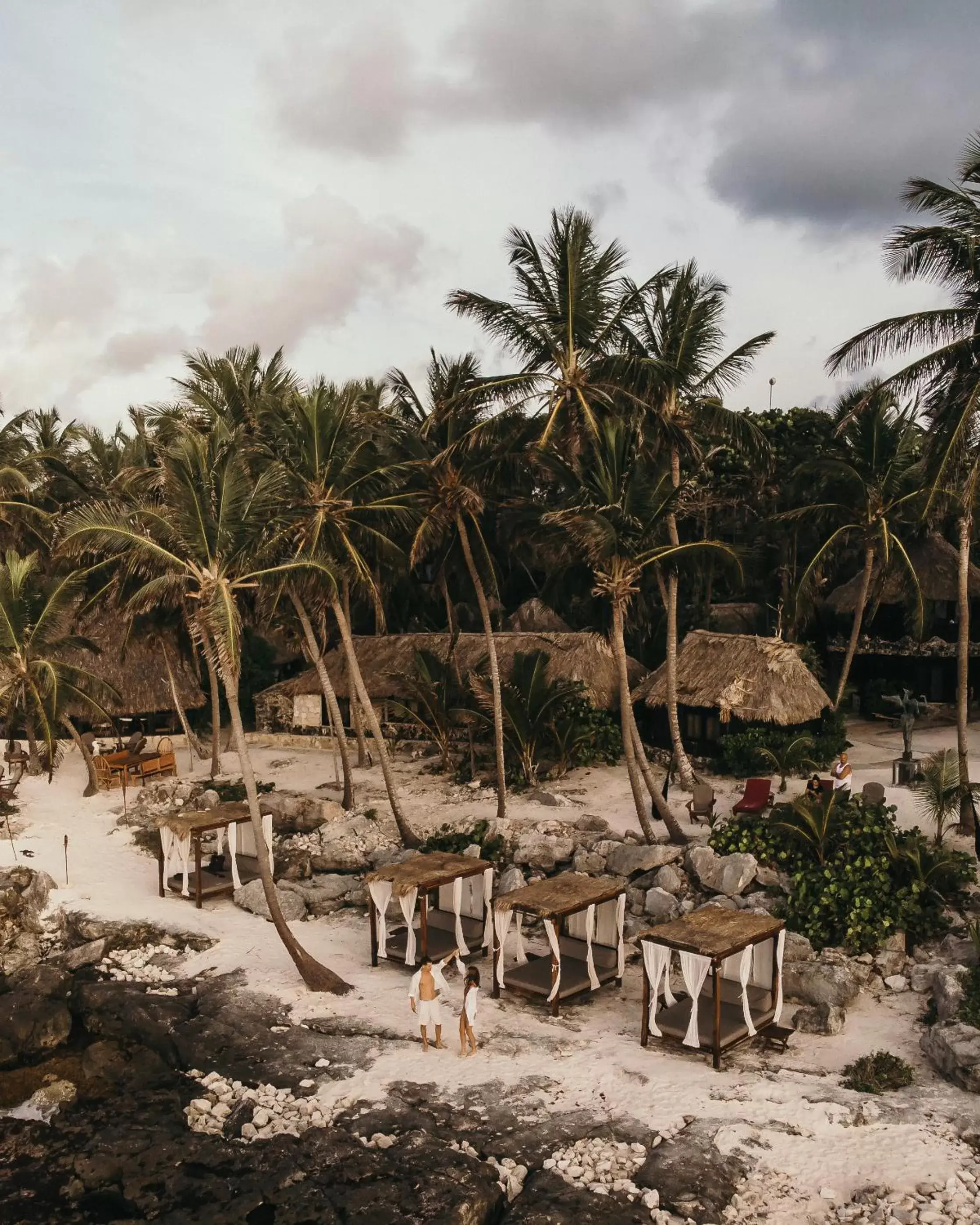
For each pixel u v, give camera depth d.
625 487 28.05
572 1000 22.45
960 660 26.59
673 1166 15.61
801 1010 21.05
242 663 51.62
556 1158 16.11
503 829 30.78
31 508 46.47
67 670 38.22
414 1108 17.83
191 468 22.77
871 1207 14.57
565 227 27.95
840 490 37.06
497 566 39.19
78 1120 18.64
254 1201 15.63
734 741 33.91
